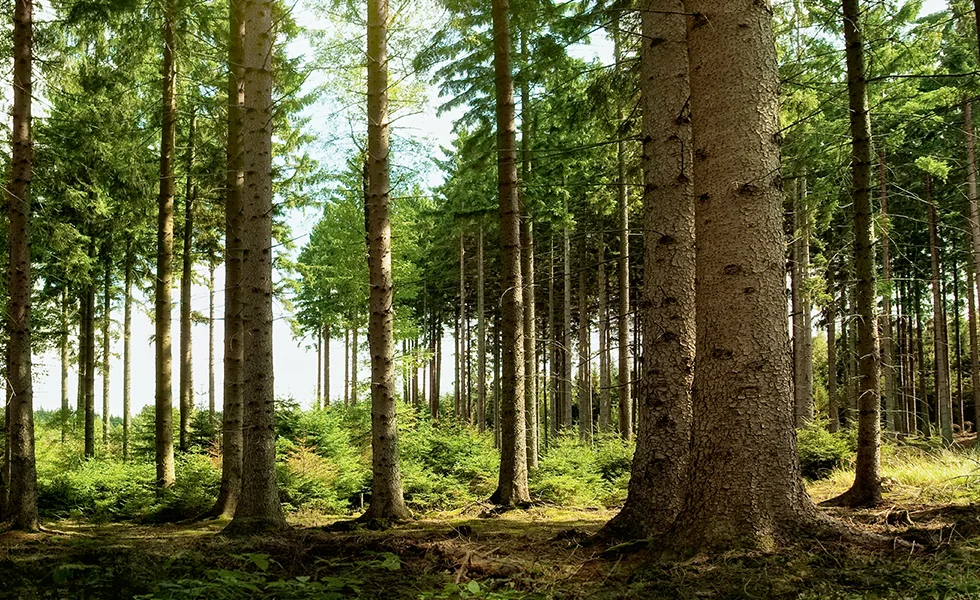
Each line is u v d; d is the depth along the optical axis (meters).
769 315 4.85
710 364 4.96
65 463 15.54
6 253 14.02
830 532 4.80
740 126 4.93
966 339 28.80
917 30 10.34
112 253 17.28
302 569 5.66
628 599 4.26
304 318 28.80
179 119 14.52
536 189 14.52
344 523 8.62
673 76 6.85
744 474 4.80
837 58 11.64
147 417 20.11
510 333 10.37
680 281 6.62
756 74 4.98
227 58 11.59
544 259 24.75
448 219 21.62
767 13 5.12
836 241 19.84
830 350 20.56
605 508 10.45
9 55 9.91
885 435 16.53
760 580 4.23
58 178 12.85
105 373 21.34
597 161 15.84
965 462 10.09
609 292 26.33
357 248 22.73
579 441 17.91
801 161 12.79
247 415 8.59
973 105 14.70
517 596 4.58
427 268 30.72
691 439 5.14
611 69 9.92
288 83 11.98
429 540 6.94
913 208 19.81
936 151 17.02
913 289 24.67
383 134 9.55
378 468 9.23
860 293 8.38
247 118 8.95
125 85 11.62
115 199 14.07
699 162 5.09
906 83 13.32
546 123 14.93
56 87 10.70
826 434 14.41
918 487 9.03
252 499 8.41
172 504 11.09
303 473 12.36
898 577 4.18
